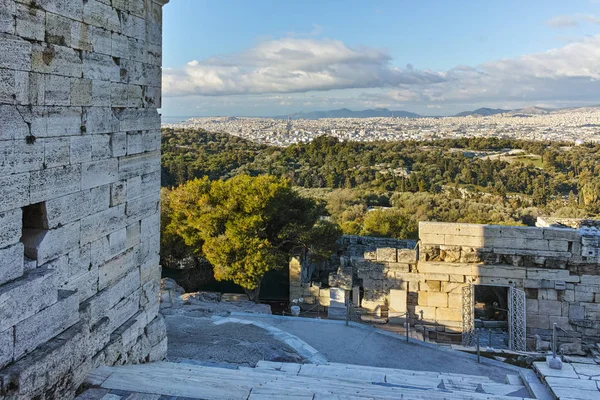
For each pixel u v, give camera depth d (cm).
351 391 854
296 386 859
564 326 2042
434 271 2158
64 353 714
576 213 5306
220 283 3200
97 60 837
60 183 763
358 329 1652
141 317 1022
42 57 709
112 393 747
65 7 750
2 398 605
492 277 2102
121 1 903
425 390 931
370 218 4378
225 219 2689
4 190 651
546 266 2064
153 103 1045
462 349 1539
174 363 1048
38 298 689
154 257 1083
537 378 1038
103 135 869
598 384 955
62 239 776
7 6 643
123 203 945
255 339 1432
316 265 3072
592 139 13562
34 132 701
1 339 623
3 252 651
